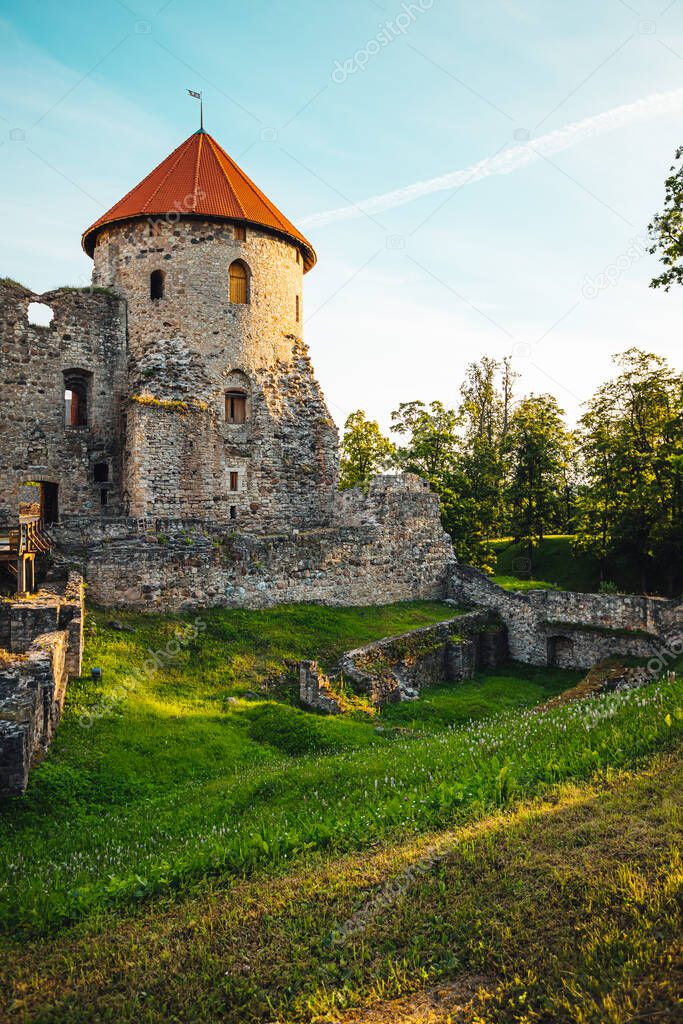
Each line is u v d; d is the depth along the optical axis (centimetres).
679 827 869
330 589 2923
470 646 2817
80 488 3098
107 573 2345
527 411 4956
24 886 974
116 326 3222
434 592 3372
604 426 4491
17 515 2830
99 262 3362
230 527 3092
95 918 888
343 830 1053
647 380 4300
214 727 1728
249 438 3331
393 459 4931
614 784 1041
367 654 2314
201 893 927
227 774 1493
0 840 1145
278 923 826
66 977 778
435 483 4491
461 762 1271
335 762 1414
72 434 3092
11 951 831
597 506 4350
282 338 3466
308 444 3516
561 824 928
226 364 3278
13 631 1789
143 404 2950
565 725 1359
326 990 713
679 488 4000
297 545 2819
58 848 1138
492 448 5162
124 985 754
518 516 4872
